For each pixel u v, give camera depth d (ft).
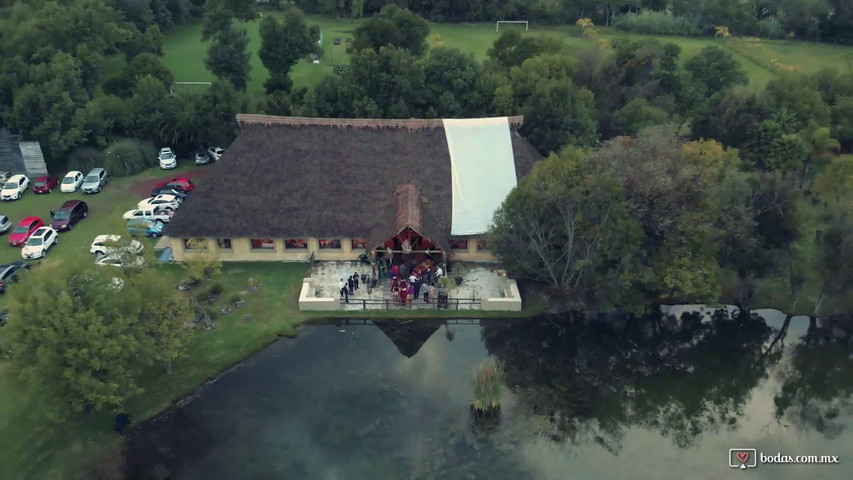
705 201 157.79
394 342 162.09
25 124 237.25
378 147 188.24
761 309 178.19
